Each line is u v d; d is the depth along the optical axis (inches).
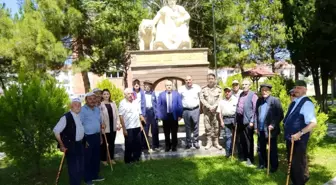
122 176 255.0
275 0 779.4
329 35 580.1
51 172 278.4
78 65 705.0
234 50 844.6
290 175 210.5
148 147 313.7
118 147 372.2
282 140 286.7
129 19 804.0
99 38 764.6
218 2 868.0
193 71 422.3
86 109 239.3
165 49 421.7
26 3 705.6
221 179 239.6
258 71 769.6
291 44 670.5
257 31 826.2
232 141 297.0
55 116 254.1
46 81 279.7
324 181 229.6
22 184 249.6
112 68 861.8
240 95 280.5
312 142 274.8
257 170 257.6
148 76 416.5
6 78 768.3
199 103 323.0
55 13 655.8
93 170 245.1
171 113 314.8
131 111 290.2
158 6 834.2
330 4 484.7
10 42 631.2
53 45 630.5
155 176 252.5
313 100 292.2
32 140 253.8
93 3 756.6
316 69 684.1
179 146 341.1
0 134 251.1
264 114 251.6
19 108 249.4
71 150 211.2
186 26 440.1
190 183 233.1
